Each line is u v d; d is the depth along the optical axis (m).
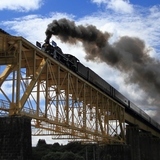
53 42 65.38
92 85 78.31
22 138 42.16
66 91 64.44
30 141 43.91
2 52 48.47
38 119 51.94
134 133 117.25
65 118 63.09
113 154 98.19
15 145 42.12
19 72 46.78
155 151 157.25
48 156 172.88
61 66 60.72
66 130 67.06
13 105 45.84
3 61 48.41
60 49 67.00
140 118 124.56
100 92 83.06
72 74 65.81
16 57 48.06
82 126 71.62
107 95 89.75
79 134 74.00
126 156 97.88
